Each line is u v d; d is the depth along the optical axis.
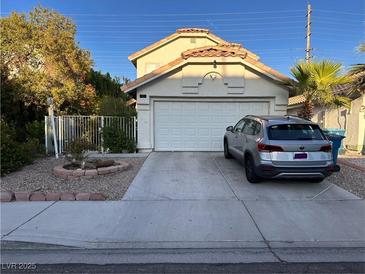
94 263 4.82
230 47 14.16
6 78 17.05
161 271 4.57
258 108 14.51
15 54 17.31
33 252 5.20
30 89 17.02
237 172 10.39
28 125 15.84
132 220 6.48
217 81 14.20
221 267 4.69
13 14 17.30
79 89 18.70
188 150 14.59
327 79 11.65
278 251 5.22
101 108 15.48
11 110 17.45
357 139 15.13
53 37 17.47
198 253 5.14
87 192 8.24
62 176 9.60
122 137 14.12
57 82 17.80
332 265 4.76
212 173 10.27
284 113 14.24
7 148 10.36
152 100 14.38
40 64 17.75
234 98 14.41
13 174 10.12
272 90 14.19
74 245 5.44
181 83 14.20
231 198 7.87
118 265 4.75
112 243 5.50
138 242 5.54
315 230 6.02
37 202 7.61
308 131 8.48
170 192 8.34
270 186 8.86
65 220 6.47
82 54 19.08
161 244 5.46
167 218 6.58
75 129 14.49
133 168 10.92
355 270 4.61
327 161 8.26
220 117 14.56
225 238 5.68
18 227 6.12
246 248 5.32
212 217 6.64
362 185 8.99
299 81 12.16
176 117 14.54
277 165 8.12
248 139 9.32
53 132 13.59
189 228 6.09
